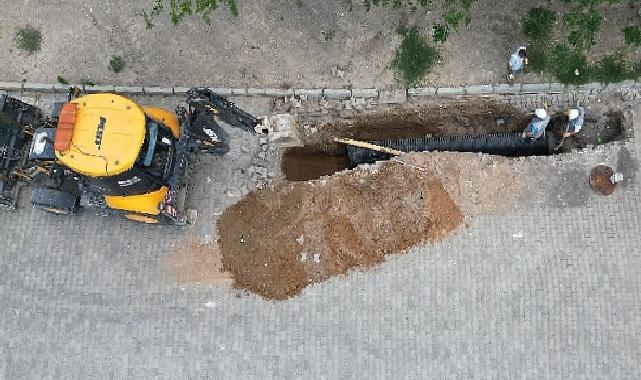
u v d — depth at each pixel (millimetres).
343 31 14164
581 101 13945
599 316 12914
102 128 11422
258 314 13297
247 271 13438
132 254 13656
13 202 13797
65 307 13461
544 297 13039
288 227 13484
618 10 13852
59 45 14406
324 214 13492
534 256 13211
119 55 14305
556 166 13602
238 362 13102
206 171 14008
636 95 13711
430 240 13391
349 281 13320
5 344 13328
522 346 12891
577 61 13758
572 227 13312
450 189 13547
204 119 13031
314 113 14297
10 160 13461
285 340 13156
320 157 14750
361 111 14281
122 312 13406
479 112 14422
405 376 12906
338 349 13070
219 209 13789
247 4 14344
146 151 11734
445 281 13203
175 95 14219
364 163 14172
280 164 14148
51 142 12484
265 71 14188
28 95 14430
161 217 12977
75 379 13133
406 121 14680
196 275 13516
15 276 13617
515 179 13578
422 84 13953
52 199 13031
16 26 14523
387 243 13359
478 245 13320
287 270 13367
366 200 13516
